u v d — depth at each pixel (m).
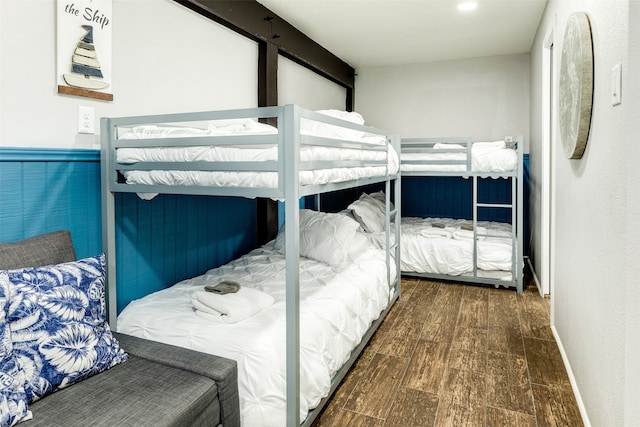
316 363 1.78
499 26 3.83
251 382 1.57
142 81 2.25
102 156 1.91
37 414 1.22
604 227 1.51
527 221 4.82
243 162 1.57
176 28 2.49
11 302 1.27
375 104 5.50
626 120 1.23
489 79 4.93
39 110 1.75
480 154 3.79
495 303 3.40
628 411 1.22
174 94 2.49
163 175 1.77
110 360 1.49
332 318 2.01
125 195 2.15
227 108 2.99
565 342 2.33
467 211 5.13
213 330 1.71
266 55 3.34
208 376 1.45
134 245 2.22
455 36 4.13
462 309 3.26
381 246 3.49
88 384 1.39
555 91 2.71
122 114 2.13
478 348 2.56
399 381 2.17
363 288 2.49
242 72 3.17
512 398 2.01
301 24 3.74
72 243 1.75
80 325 1.42
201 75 2.72
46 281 1.39
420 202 5.34
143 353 1.60
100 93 1.99
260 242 3.42
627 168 1.22
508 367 2.31
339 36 4.10
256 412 1.56
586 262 1.80
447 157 3.94
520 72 4.80
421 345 2.61
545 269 3.53
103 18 2.00
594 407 1.65
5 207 1.63
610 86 1.42
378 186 5.35
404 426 1.80
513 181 3.70
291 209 1.51
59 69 1.80
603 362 1.53
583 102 1.68
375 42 4.31
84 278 1.51
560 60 2.30
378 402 1.98
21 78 1.68
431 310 3.25
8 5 1.63
